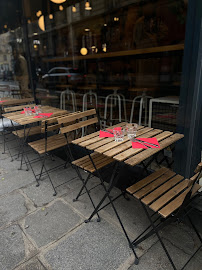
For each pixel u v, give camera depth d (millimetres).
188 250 1889
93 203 2475
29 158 3898
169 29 2852
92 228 2180
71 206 2527
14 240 2072
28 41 5125
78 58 4676
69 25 4805
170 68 2814
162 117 2857
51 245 1996
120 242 1999
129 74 3619
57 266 1788
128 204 2523
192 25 2062
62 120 2318
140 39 3365
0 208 2545
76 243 2008
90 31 4383
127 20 3549
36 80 5320
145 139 2062
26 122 3031
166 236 2047
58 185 2977
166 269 1725
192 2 2006
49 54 5180
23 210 2494
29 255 1901
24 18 5000
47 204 2582
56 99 5238
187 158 2422
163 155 2793
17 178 3215
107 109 4125
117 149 1871
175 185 1909
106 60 4020
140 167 3068
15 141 4770
